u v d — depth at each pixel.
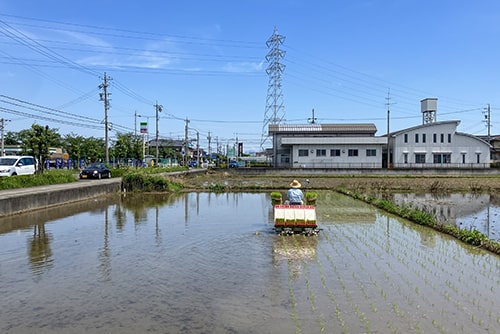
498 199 22.70
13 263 8.05
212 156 125.00
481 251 9.30
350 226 12.90
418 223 13.36
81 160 58.38
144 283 6.75
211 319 5.21
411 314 5.38
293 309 5.55
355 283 6.76
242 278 7.05
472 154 53.41
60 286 6.59
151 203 19.81
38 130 26.31
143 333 4.80
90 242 10.11
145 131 54.62
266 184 33.00
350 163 52.91
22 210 15.62
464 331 4.85
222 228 12.36
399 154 53.22
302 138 52.75
